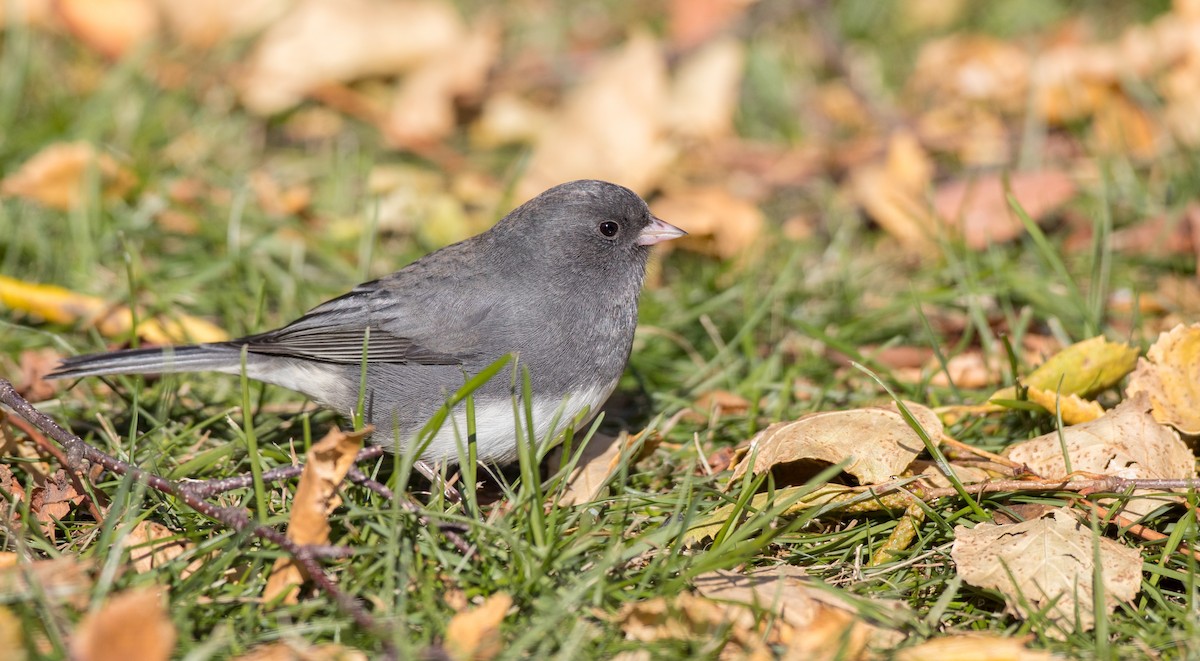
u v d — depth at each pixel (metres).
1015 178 10.64
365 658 5.12
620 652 5.31
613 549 5.82
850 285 9.76
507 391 7.03
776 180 11.61
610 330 7.52
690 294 9.60
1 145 10.74
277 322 9.30
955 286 9.45
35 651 4.93
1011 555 5.86
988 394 7.93
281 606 5.59
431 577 5.71
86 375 7.07
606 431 8.08
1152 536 6.20
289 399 8.29
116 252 9.83
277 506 6.53
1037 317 9.05
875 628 5.45
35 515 6.34
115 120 11.35
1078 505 6.40
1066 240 10.05
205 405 7.94
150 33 12.47
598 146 11.24
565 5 14.45
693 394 8.37
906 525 6.27
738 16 13.23
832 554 6.33
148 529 6.04
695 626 5.36
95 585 5.46
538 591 5.69
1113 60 11.68
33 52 11.89
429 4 12.84
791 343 9.00
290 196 10.59
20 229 9.64
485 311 7.28
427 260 7.73
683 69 12.50
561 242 7.46
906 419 6.45
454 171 11.82
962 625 5.76
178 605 5.47
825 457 6.50
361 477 6.11
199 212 10.41
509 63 13.44
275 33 12.55
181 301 9.30
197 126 11.71
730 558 5.73
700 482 6.93
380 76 12.70
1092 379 7.35
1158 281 9.45
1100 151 10.98
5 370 8.34
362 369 6.60
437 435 6.97
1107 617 5.58
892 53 13.72
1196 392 7.04
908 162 10.65
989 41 12.98
